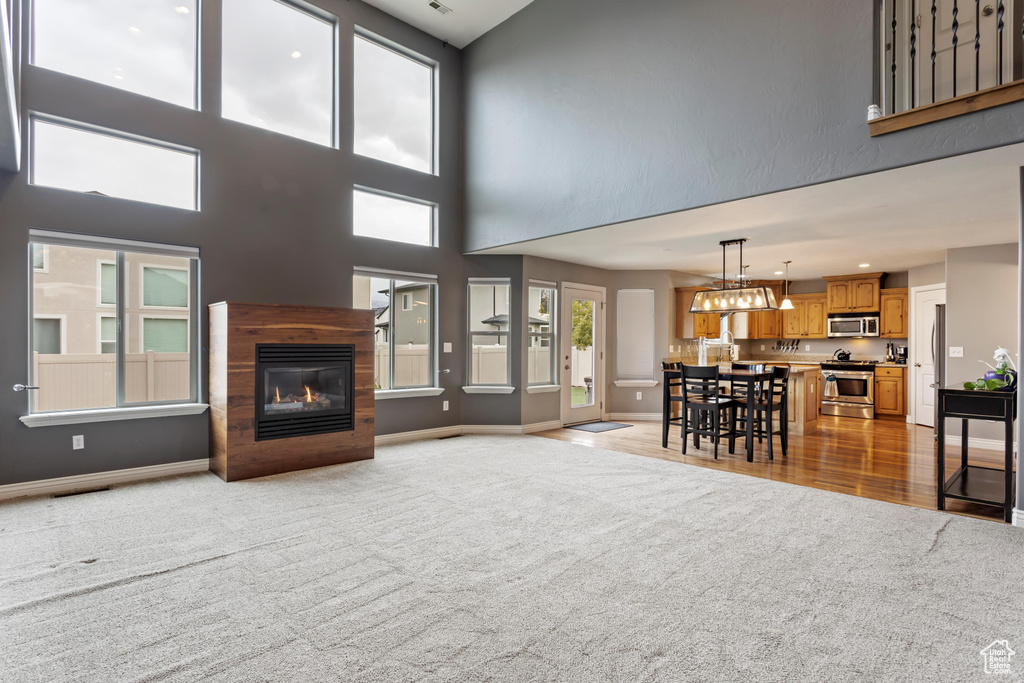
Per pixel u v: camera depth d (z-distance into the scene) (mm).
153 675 1812
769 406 5207
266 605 2307
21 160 3805
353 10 5633
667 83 4520
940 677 1812
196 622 2164
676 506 3709
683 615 2230
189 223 4527
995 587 2496
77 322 4125
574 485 4234
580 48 5215
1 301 3760
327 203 5410
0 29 2025
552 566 2717
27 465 3881
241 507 3637
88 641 2025
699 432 5457
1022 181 3289
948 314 6039
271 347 4484
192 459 4590
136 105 4262
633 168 4758
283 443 4566
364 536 3119
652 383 7926
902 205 4242
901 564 2756
